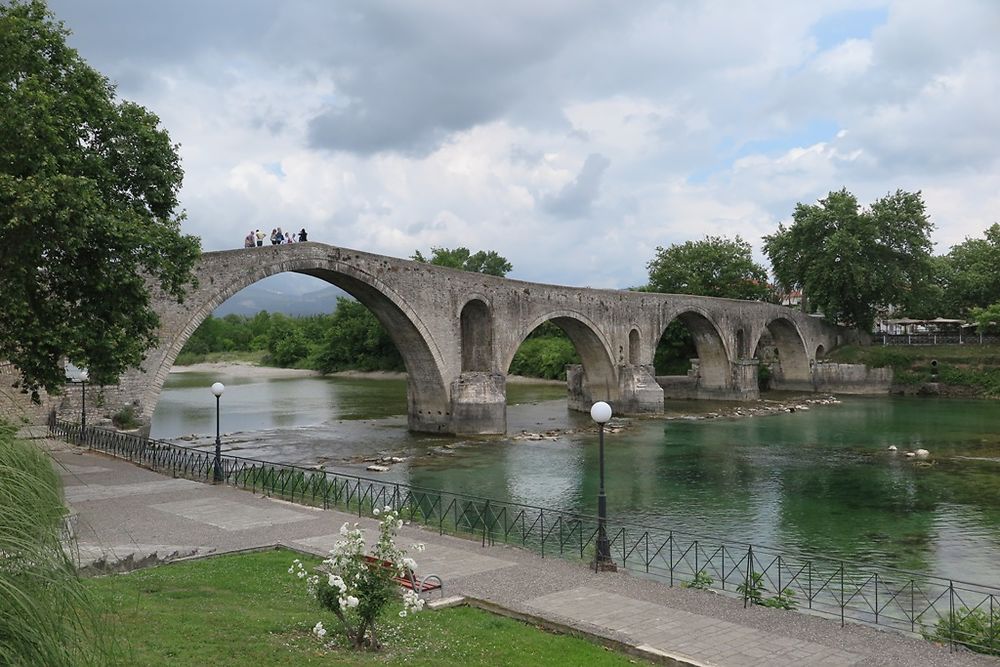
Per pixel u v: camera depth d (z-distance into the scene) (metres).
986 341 88.00
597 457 41.97
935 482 35.19
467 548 19.34
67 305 26.45
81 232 21.47
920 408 68.50
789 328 87.69
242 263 39.09
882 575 21.64
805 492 32.94
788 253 89.06
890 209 85.88
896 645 13.34
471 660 11.56
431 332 49.25
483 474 36.78
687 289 95.62
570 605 14.98
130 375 36.19
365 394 84.44
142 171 26.45
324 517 22.25
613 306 64.38
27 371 23.73
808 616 14.90
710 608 15.05
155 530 20.11
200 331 175.75
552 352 107.44
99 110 25.03
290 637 11.72
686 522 27.67
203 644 10.67
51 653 5.68
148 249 25.08
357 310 123.88
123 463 30.53
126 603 12.38
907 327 95.88
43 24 23.77
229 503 23.77
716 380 79.62
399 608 13.99
